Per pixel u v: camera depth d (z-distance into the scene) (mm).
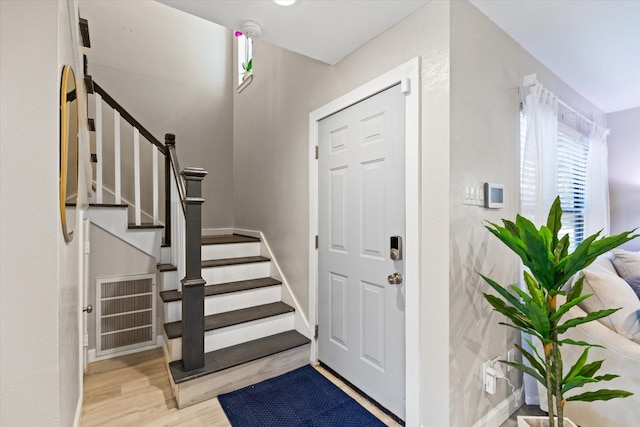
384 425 1725
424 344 1604
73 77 1279
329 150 2307
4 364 883
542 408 1838
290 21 1741
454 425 1505
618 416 1570
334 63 2229
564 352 1764
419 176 1624
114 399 1938
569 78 2572
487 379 1674
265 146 3277
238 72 4180
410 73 1653
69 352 1301
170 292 2516
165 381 2146
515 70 1974
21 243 897
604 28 1861
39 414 921
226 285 2775
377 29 1815
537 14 1731
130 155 3604
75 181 1357
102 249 2475
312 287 2455
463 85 1573
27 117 901
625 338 1615
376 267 1905
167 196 2842
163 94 3893
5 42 879
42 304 922
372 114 1924
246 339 2420
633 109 3359
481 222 1680
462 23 1575
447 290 1503
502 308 1354
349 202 2117
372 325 1936
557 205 1308
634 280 2178
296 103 2709
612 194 3496
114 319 2520
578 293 1341
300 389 2074
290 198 2799
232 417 1780
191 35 4117
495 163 1783
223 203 4320
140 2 3764
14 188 888
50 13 931
